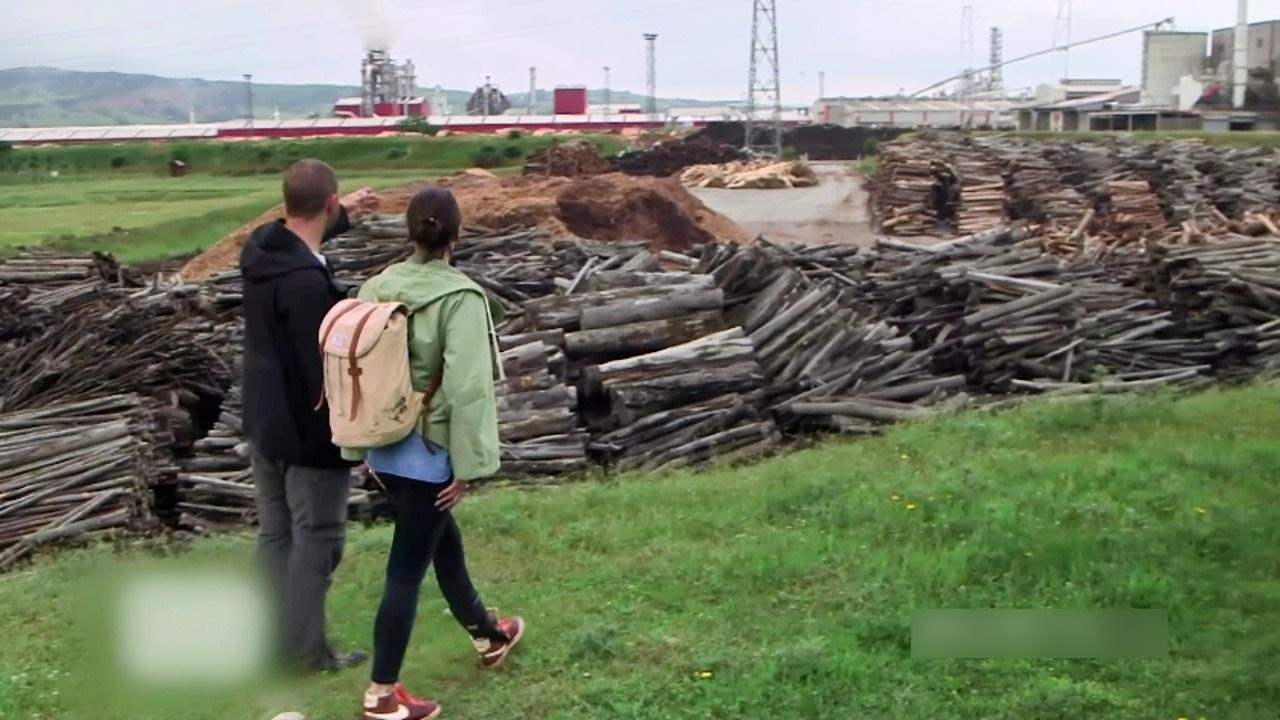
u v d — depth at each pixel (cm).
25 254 1945
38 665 612
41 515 1059
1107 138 5584
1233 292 1606
